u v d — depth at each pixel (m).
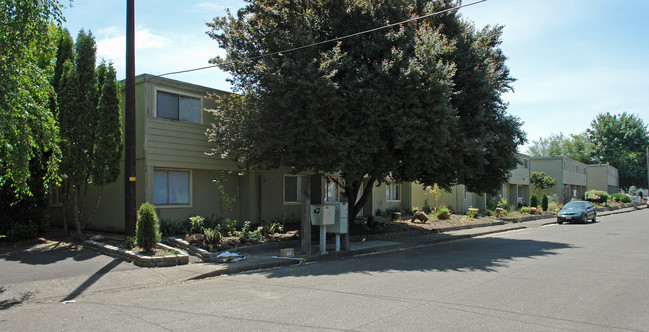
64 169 12.50
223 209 17.22
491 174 17.55
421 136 13.10
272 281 9.01
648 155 60.06
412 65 12.64
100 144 12.67
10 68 8.72
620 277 9.09
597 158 77.62
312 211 12.83
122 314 6.45
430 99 12.94
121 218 15.11
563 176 48.16
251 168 16.92
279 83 12.05
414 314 6.25
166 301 7.29
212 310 6.62
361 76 12.90
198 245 12.22
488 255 12.69
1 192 13.05
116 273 9.48
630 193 75.31
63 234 14.33
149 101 14.61
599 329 5.57
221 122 15.94
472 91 15.32
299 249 13.23
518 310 6.47
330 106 12.39
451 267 10.52
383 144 13.33
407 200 28.06
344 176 15.11
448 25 15.84
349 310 6.50
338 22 13.53
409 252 13.59
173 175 15.59
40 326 5.84
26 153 9.54
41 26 9.28
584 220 26.69
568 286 8.18
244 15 14.35
